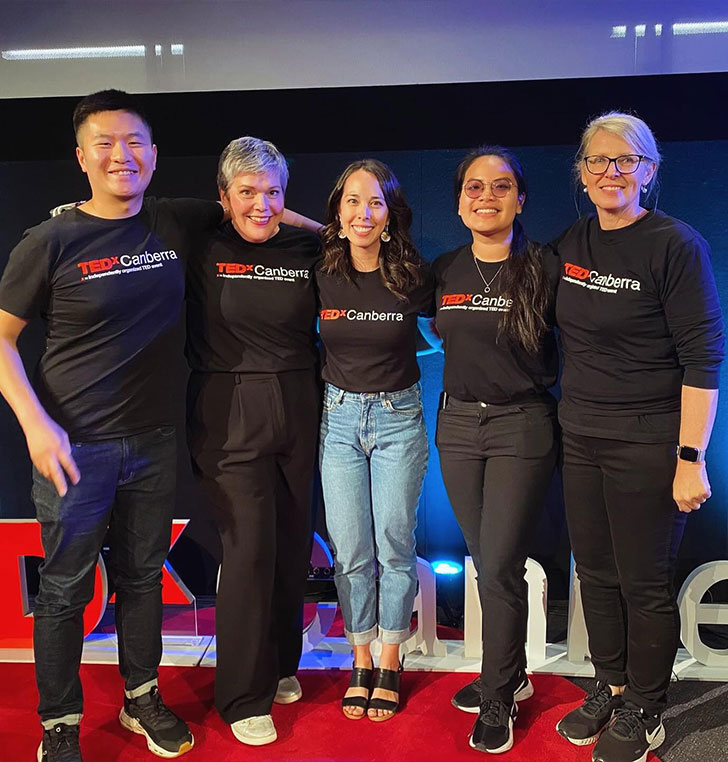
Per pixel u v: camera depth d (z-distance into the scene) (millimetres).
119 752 2199
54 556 2016
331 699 2445
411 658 2662
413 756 2145
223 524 2211
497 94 2580
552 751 2154
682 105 2533
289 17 2592
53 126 2693
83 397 1975
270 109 2645
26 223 2812
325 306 2180
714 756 2121
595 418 2000
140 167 1934
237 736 2229
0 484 2990
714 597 2859
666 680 2084
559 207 2684
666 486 1955
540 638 2625
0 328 1898
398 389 2207
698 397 1864
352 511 2246
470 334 2100
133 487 2084
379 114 2623
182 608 3004
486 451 2150
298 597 2416
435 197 2721
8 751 2201
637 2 2496
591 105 2557
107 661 2686
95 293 1924
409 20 2570
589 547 2139
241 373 2176
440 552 2961
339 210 2131
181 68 2637
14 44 2658
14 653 2705
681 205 2641
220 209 2234
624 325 1913
